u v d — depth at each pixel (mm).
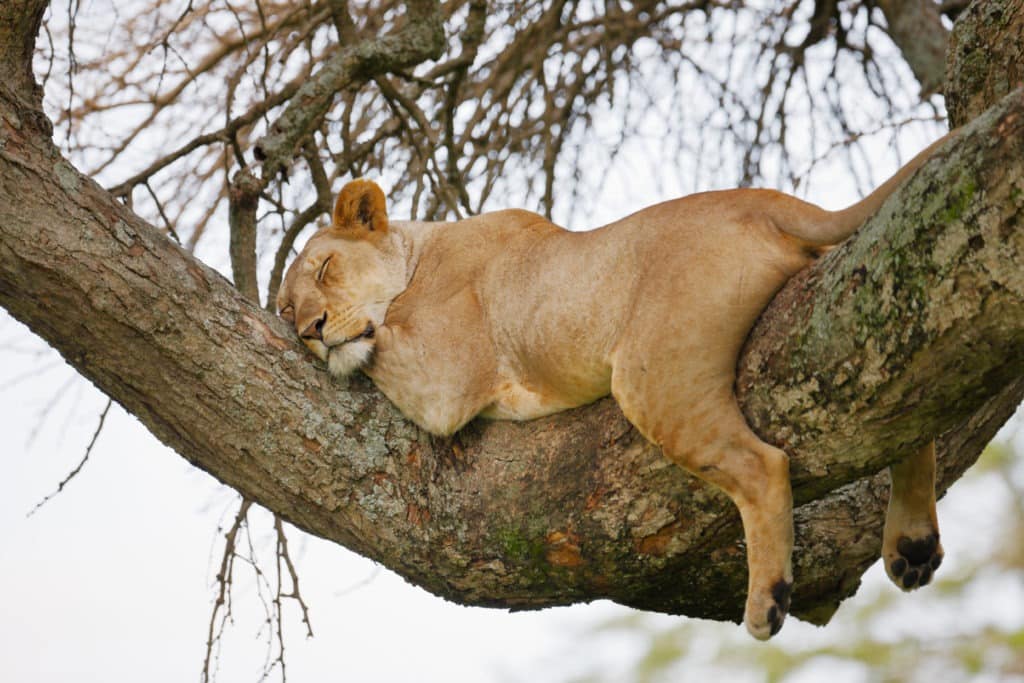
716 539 6887
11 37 6922
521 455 7410
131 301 7094
